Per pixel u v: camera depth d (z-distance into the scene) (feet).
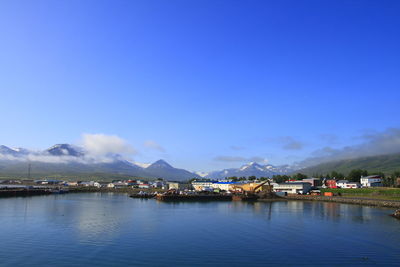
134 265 161.58
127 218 322.14
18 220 296.71
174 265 162.91
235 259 174.91
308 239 225.76
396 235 241.35
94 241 210.59
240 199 627.87
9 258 170.40
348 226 280.92
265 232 250.78
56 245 198.08
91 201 562.25
